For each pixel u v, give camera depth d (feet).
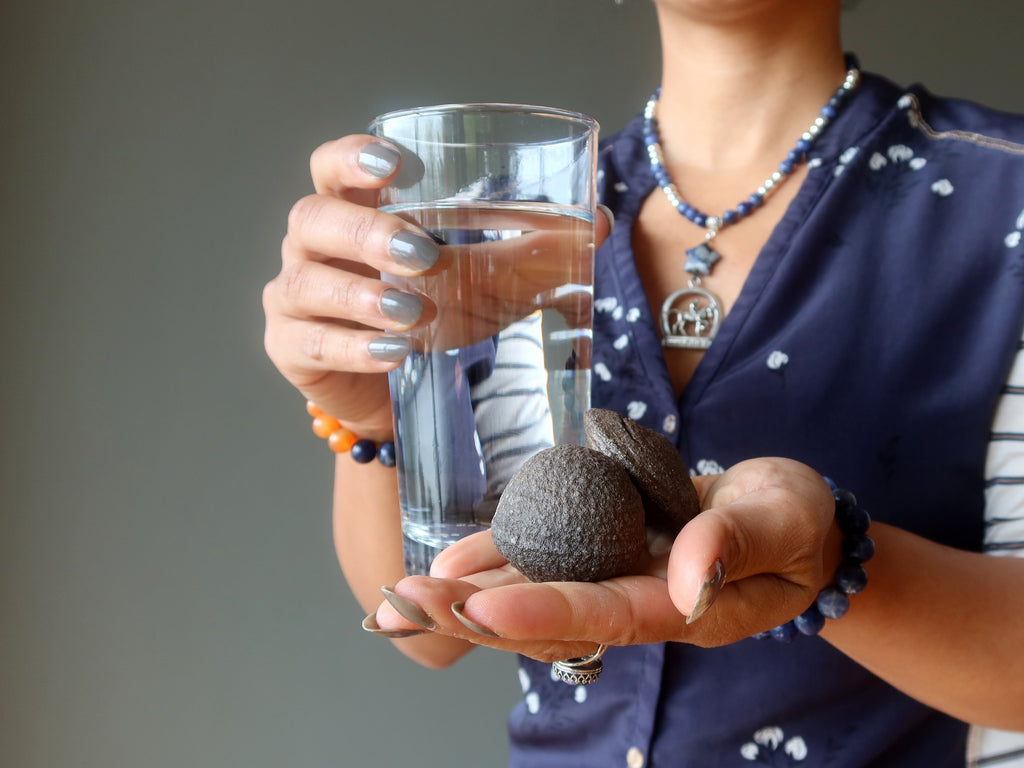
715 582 1.00
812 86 1.80
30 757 3.25
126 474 3.29
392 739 3.31
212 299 3.29
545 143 1.25
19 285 3.23
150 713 3.29
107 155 3.24
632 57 3.29
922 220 1.70
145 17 3.23
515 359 1.28
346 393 1.58
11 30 3.19
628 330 1.75
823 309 1.69
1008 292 1.65
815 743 1.65
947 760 1.68
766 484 1.18
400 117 1.27
